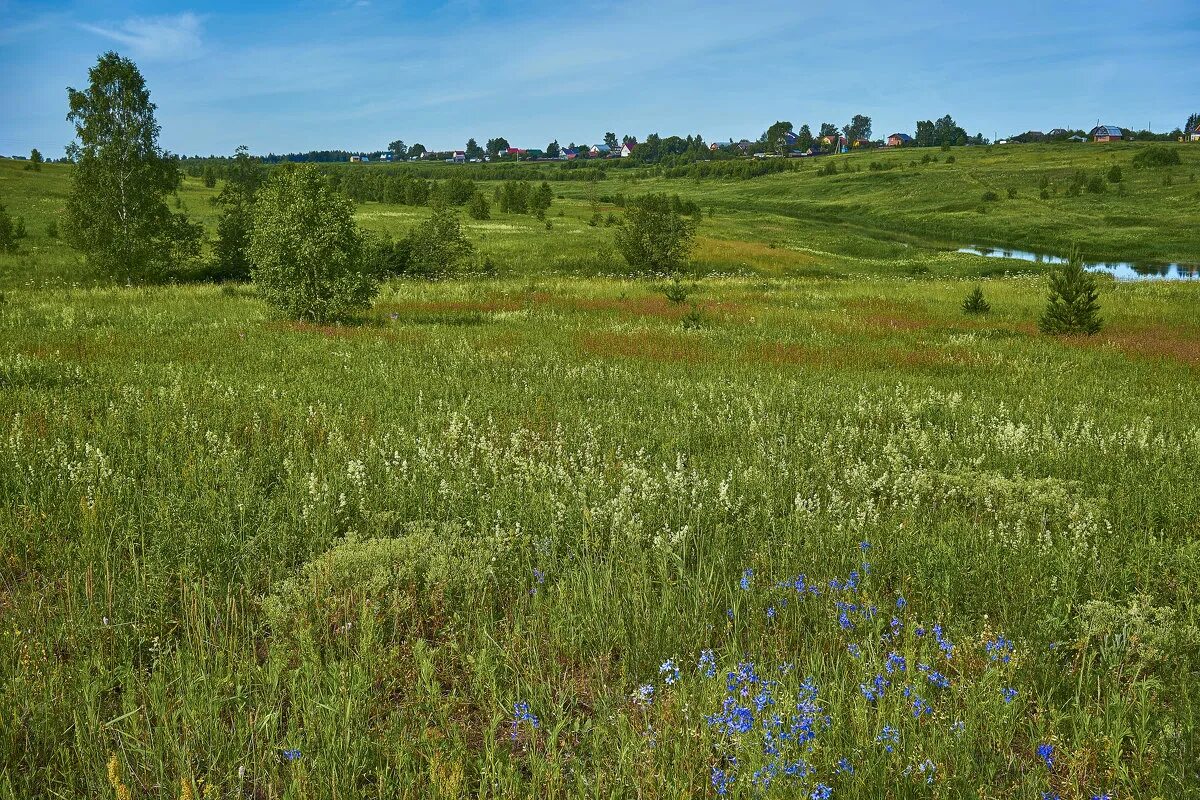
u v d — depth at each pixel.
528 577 5.61
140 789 3.44
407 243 45.09
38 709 3.80
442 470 7.84
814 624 5.01
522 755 3.84
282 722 4.00
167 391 11.19
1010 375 15.59
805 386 13.66
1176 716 3.99
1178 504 7.12
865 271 56.91
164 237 41.38
